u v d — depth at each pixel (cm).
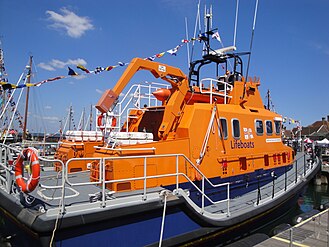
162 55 734
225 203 713
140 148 561
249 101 911
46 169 841
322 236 645
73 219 392
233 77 862
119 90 595
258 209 694
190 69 891
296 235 646
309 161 1253
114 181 443
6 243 513
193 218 553
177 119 677
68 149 778
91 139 851
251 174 820
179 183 616
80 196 484
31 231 390
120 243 448
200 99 785
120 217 445
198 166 654
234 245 659
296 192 909
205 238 592
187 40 815
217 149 708
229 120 756
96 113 683
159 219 499
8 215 483
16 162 439
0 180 570
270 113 955
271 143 930
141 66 627
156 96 722
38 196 473
